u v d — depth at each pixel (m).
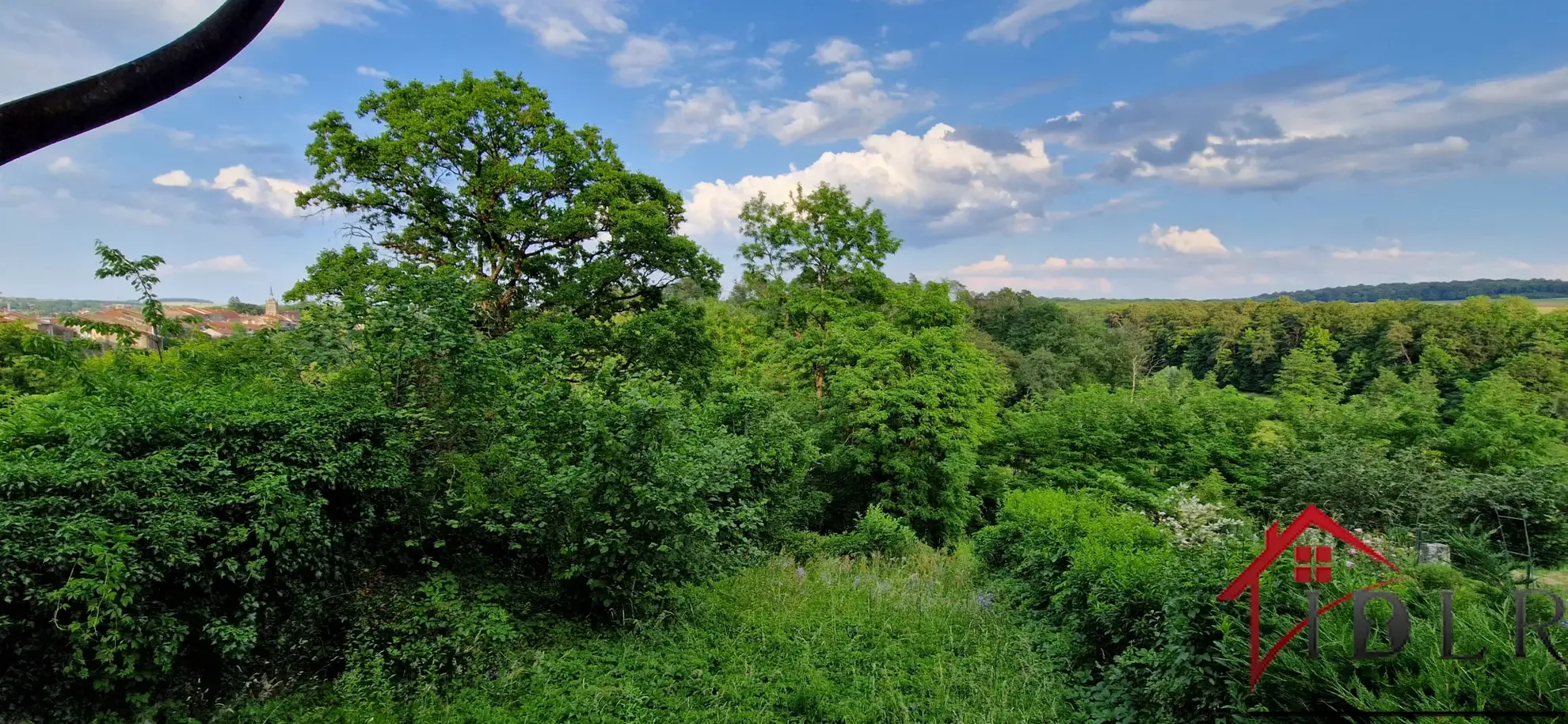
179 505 5.50
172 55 1.05
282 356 8.23
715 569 9.10
